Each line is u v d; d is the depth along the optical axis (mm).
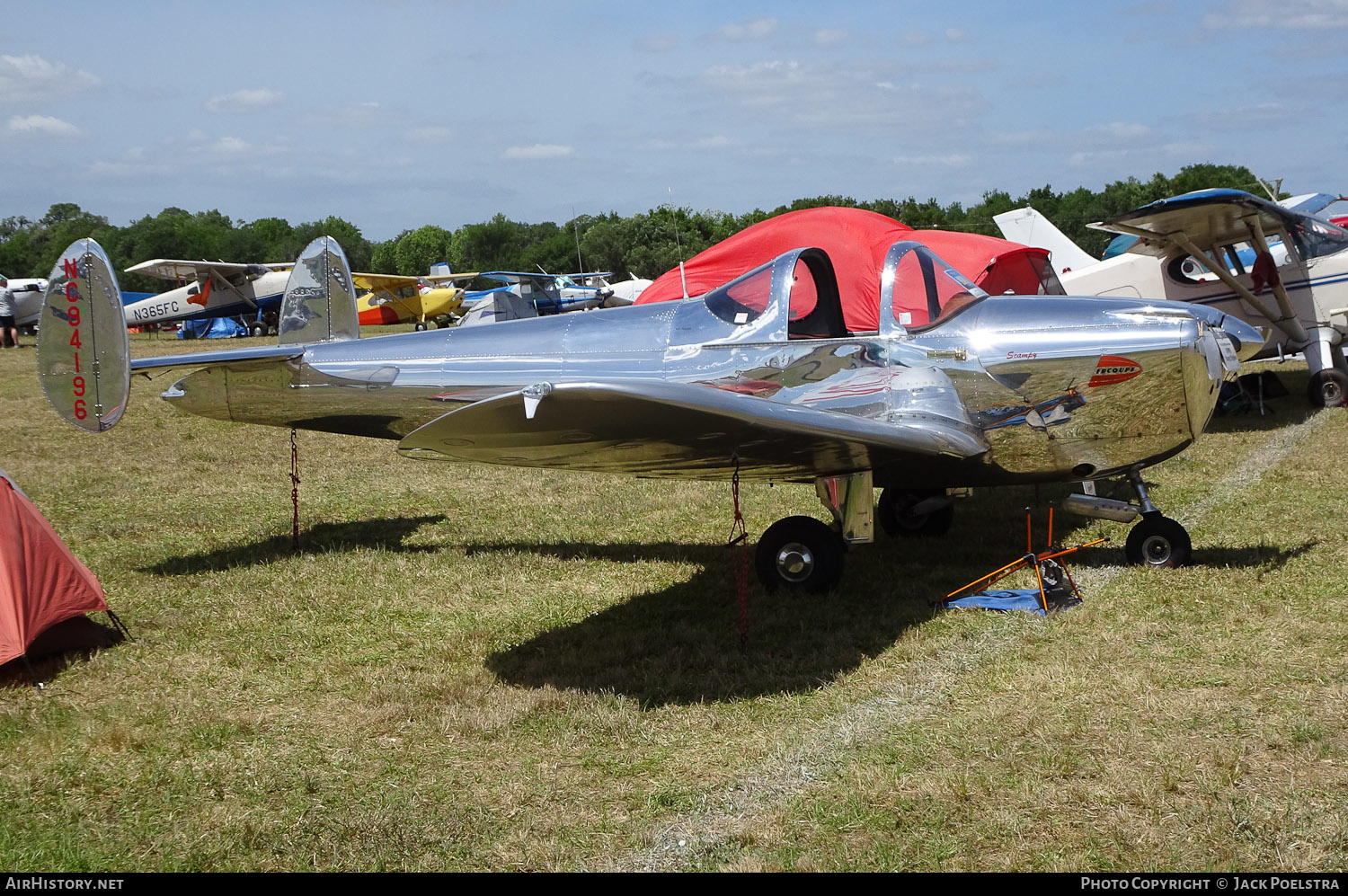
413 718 3816
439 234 90750
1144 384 5215
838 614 4902
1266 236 10844
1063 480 5621
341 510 7727
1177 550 5316
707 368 5785
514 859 2803
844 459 4711
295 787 3271
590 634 4742
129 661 4516
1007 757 3242
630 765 3365
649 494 8008
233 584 5699
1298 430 9602
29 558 4430
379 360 6383
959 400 5359
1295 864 2615
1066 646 4258
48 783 3342
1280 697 3623
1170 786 2986
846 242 10523
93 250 5734
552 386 3404
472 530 7000
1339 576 4996
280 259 88438
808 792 3107
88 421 5809
